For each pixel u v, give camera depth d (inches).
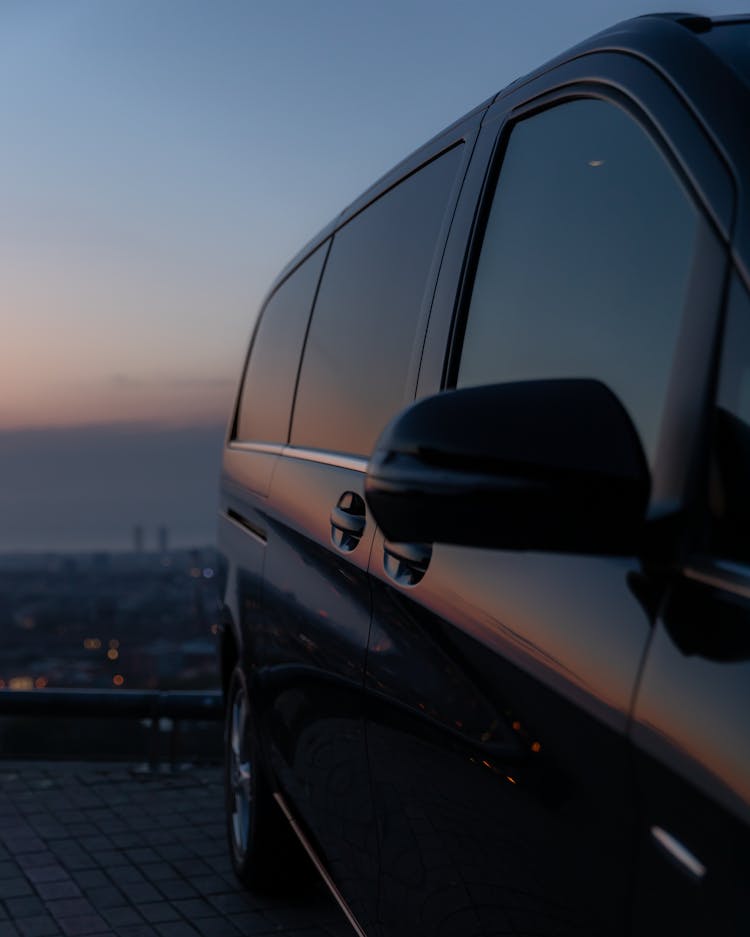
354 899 97.9
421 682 75.5
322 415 121.7
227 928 149.2
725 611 45.6
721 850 42.8
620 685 50.6
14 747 244.2
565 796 54.7
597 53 71.9
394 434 52.5
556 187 74.4
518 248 78.2
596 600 54.8
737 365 49.4
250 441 166.7
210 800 213.3
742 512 46.3
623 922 49.6
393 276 106.0
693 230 55.5
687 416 51.3
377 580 88.0
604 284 64.1
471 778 66.6
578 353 64.7
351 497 100.6
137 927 149.3
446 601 72.3
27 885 165.6
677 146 57.6
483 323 80.7
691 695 45.8
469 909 68.0
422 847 76.4
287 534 123.9
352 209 135.5
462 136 97.7
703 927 43.6
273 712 127.3
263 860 153.7
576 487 46.9
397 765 81.0
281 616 122.6
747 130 53.6
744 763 42.3
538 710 57.8
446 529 49.3
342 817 97.9
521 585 62.9
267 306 185.6
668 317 56.1
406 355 94.3
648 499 49.6
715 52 59.4
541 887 57.5
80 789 219.9
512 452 47.7
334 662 98.8
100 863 175.8
